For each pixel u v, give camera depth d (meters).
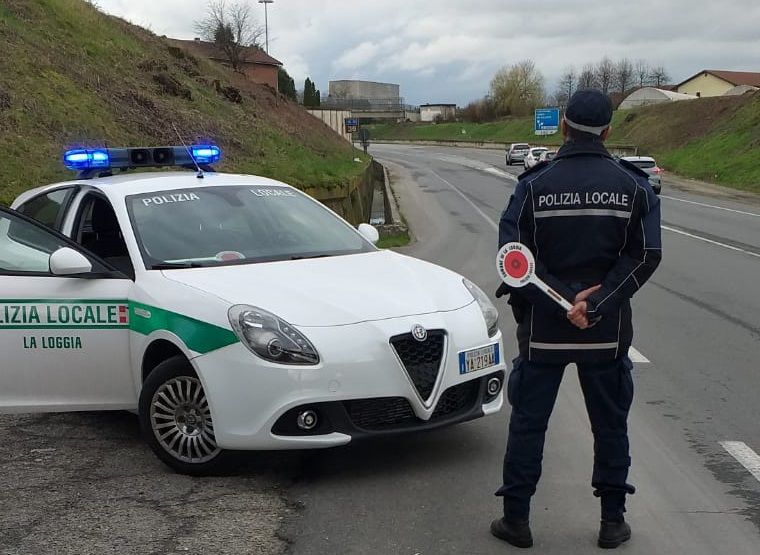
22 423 5.71
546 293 3.44
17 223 5.39
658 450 5.09
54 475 4.72
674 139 57.06
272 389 4.30
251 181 6.17
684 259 14.86
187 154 6.45
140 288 4.91
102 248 5.51
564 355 3.54
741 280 12.39
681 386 6.57
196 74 31.25
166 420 4.73
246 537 3.87
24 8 22.34
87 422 5.73
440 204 31.14
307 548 3.76
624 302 3.52
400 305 4.64
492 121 121.06
